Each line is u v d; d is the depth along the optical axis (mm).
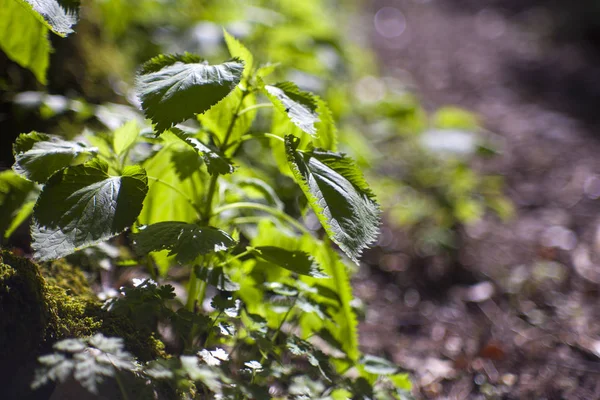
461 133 1289
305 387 642
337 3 2607
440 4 3650
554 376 834
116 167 675
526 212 1331
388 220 1218
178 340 723
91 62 913
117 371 618
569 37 2760
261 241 739
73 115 850
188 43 1096
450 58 2564
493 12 3367
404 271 1082
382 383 761
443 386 825
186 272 856
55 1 660
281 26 1268
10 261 634
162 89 623
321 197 630
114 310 633
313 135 640
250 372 643
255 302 729
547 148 1659
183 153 706
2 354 606
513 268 1091
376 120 1504
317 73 1270
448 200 1202
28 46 734
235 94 680
